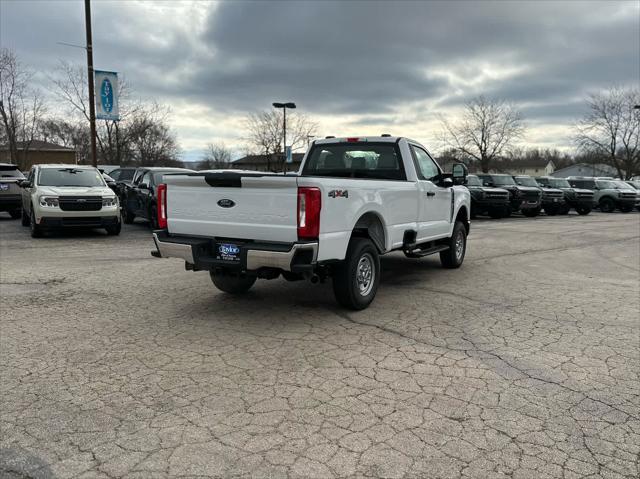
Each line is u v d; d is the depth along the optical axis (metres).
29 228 14.73
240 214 5.21
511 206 22.88
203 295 6.65
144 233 13.72
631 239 14.17
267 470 2.74
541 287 7.32
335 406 3.47
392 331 5.12
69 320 5.48
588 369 4.14
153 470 2.74
